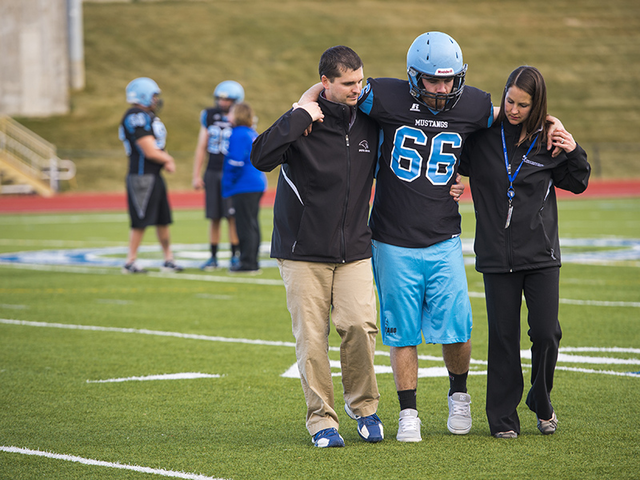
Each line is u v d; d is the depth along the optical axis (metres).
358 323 15.08
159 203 40.00
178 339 25.17
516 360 15.70
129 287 35.78
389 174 15.65
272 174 125.25
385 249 15.67
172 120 132.00
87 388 19.44
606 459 13.93
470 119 15.34
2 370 21.20
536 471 13.33
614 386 19.02
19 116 130.88
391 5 189.50
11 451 14.78
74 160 118.94
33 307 30.94
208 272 40.72
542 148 15.36
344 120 14.98
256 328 26.91
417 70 14.87
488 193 15.56
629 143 141.75
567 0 198.00
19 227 68.75
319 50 163.00
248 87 146.50
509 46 172.75
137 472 13.55
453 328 15.50
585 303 30.77
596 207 84.94
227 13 175.50
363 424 15.33
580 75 165.00
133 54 153.00
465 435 15.68
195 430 16.09
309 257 15.08
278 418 16.98
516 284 15.58
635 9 196.00
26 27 131.12
